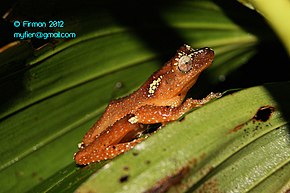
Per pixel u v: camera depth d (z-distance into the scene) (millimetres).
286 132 155
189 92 196
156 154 150
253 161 155
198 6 189
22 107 180
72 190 165
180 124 152
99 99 187
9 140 182
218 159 152
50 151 184
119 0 182
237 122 153
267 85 156
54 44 176
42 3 171
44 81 179
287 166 156
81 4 177
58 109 184
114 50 186
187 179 150
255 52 193
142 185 149
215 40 191
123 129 179
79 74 183
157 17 188
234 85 199
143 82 190
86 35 180
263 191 156
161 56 190
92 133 182
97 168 168
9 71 173
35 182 183
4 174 182
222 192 153
